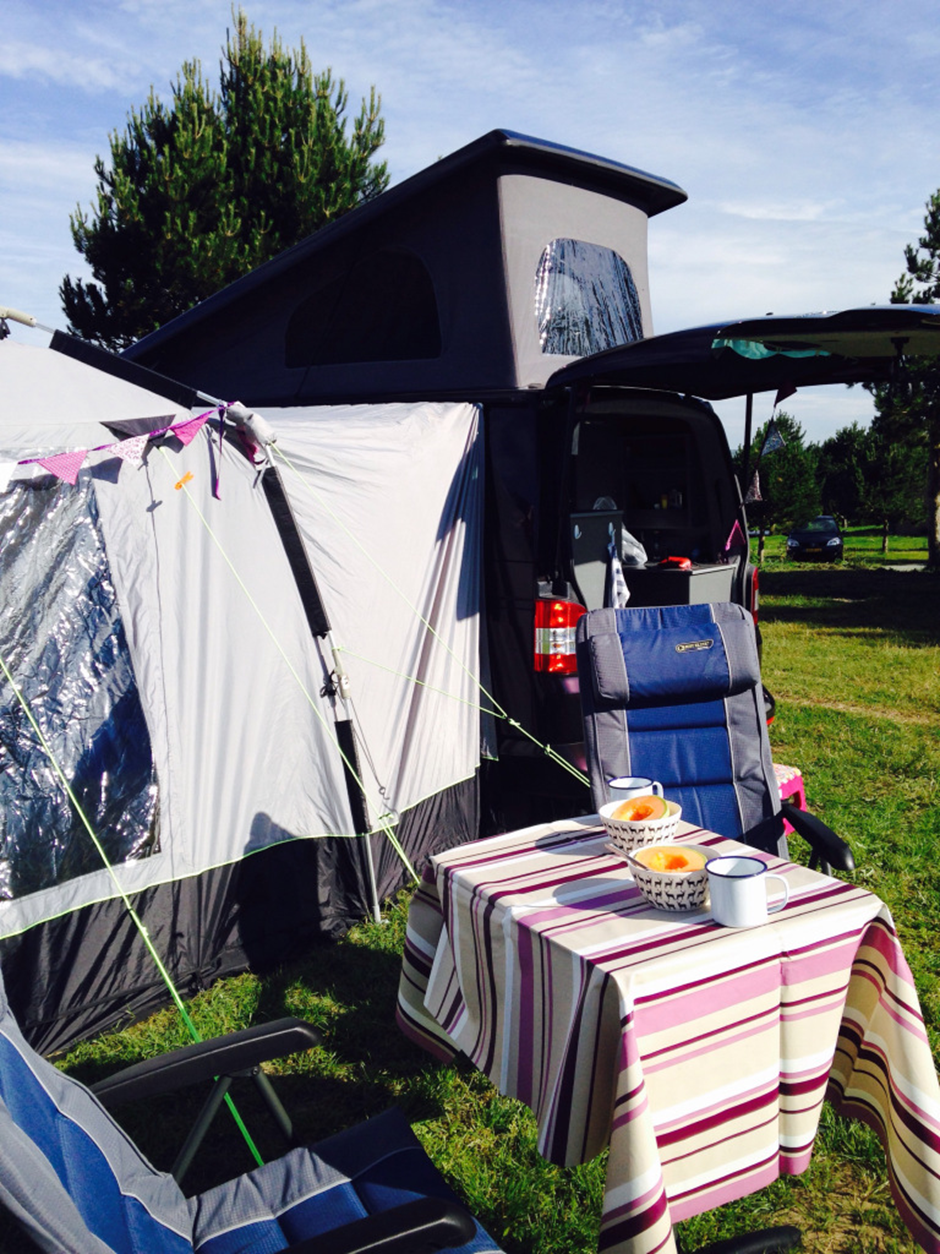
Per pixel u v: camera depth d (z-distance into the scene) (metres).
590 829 2.94
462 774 4.67
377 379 5.14
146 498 3.51
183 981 3.61
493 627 4.59
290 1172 2.04
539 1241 2.47
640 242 5.76
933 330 3.77
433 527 4.41
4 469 3.01
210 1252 1.84
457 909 2.55
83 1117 1.86
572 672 4.39
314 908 3.98
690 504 5.60
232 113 14.27
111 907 3.43
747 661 3.53
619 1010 1.96
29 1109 1.67
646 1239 1.87
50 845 3.29
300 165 13.70
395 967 3.76
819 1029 2.20
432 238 4.93
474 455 4.55
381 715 4.24
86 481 3.37
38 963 3.27
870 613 14.37
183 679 3.61
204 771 3.67
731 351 4.08
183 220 13.34
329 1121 2.95
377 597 4.16
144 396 3.79
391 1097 3.05
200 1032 3.36
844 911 2.25
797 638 11.82
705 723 3.55
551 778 4.53
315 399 5.39
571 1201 2.58
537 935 2.22
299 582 3.86
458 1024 2.55
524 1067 2.30
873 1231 2.48
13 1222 1.32
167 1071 2.03
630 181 5.43
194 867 3.64
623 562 5.20
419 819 4.47
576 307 5.10
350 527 4.03
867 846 4.72
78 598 3.38
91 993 3.38
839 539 26.72
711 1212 2.55
